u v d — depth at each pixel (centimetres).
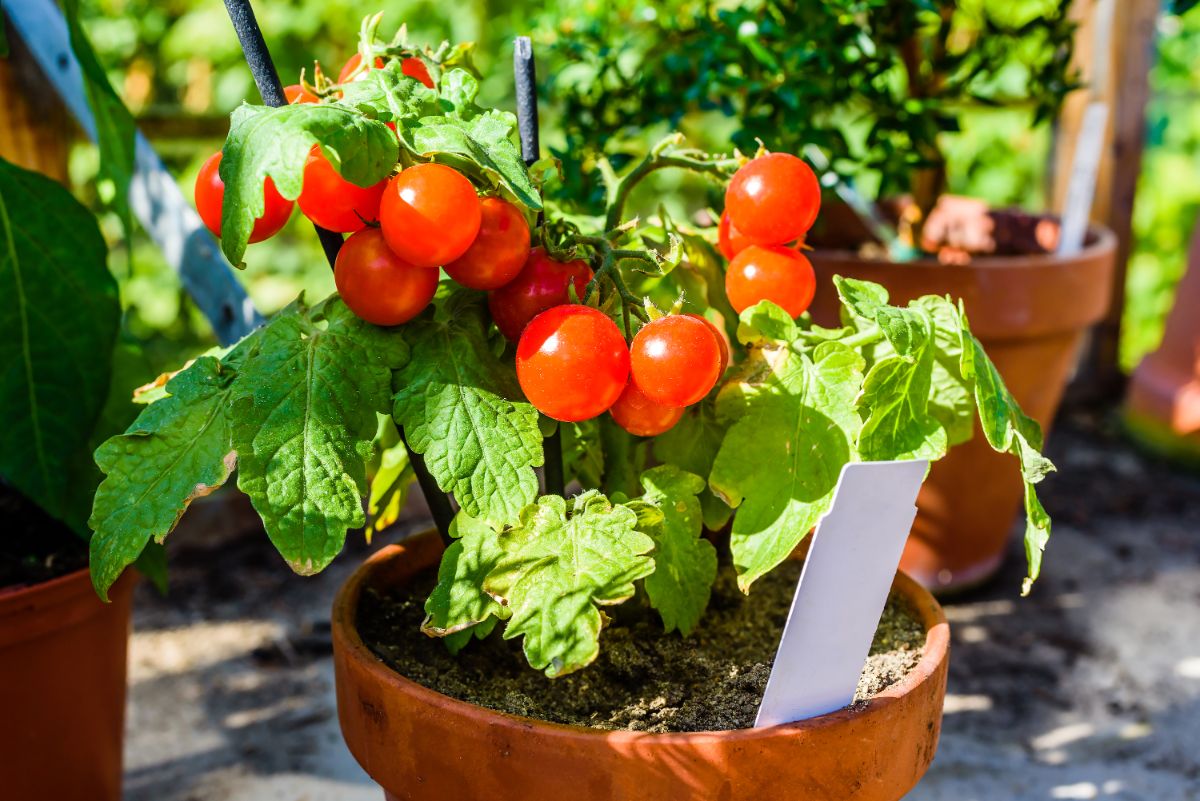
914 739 54
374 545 118
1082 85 97
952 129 93
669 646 60
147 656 97
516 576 52
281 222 53
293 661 97
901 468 51
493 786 52
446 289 58
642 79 94
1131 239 154
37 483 70
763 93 87
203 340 165
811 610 51
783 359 55
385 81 50
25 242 70
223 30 167
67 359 71
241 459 51
